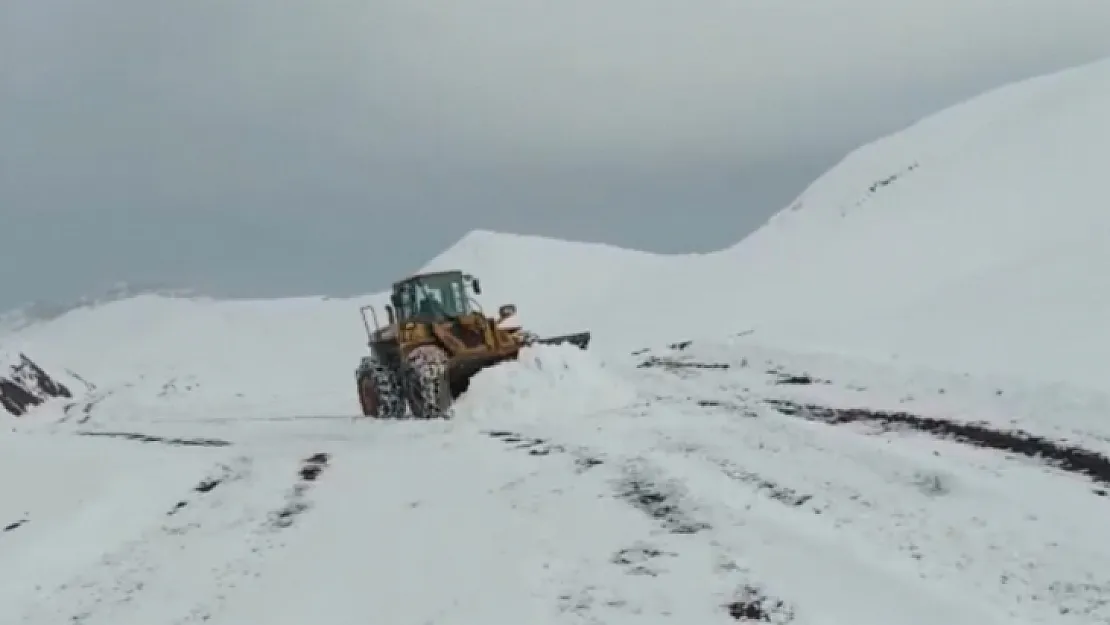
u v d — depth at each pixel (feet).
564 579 21.38
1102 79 164.25
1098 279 63.46
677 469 30.27
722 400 46.85
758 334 78.89
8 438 56.18
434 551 24.20
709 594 19.99
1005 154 150.92
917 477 27.48
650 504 26.76
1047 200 123.85
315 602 21.58
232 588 23.40
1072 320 55.67
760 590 20.04
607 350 118.93
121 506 33.40
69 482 38.37
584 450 34.71
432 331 54.39
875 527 23.62
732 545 22.82
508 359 50.37
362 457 39.14
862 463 29.50
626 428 38.70
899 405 42.27
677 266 187.11
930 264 113.39
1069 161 136.05
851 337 67.92
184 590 23.75
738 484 28.19
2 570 26.81
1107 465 28.94
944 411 39.86
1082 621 17.92
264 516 30.22
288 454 42.16
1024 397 39.04
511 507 27.68
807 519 24.57
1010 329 57.98
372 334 63.00
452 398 49.83
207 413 90.94
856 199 170.19
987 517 23.72
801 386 50.19
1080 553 20.95
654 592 20.27
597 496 27.99
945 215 134.41
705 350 69.31
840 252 135.85
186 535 29.12
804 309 110.83
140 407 113.09
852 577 20.39
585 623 18.90
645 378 58.85
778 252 155.94
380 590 21.80
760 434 35.12
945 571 20.66
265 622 20.75
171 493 35.40
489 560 23.06
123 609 23.02
